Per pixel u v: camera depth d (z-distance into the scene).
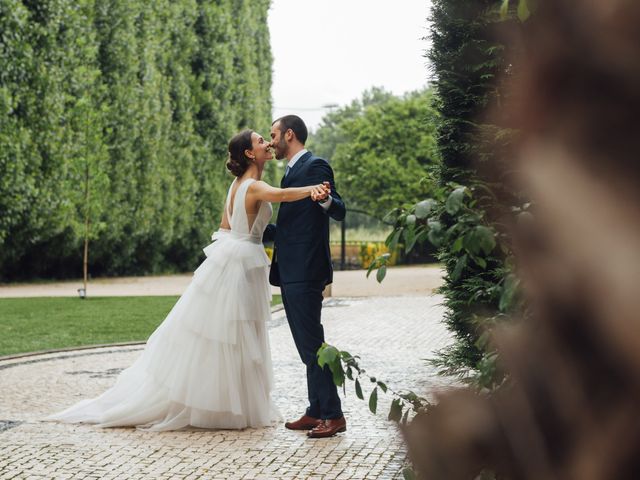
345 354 1.90
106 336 11.64
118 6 24.34
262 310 6.18
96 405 6.50
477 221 1.30
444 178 6.04
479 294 1.50
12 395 7.49
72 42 21.91
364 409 6.80
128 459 5.34
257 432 6.05
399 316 14.50
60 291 20.23
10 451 5.55
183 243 29.00
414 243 1.41
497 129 0.69
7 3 19.95
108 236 24.55
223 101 30.81
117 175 24.42
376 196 45.75
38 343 10.84
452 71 6.02
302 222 5.86
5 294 19.16
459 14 5.98
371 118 46.59
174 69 28.22
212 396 5.99
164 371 6.09
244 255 6.00
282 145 6.03
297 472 5.02
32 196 21.00
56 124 21.27
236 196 6.07
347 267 35.06
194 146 28.91
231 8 32.44
